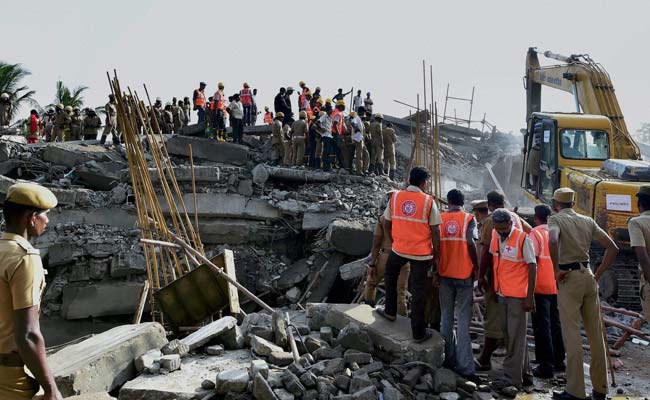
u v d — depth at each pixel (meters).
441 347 5.38
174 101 20.11
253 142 18.09
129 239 12.61
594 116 10.56
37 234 2.88
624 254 8.90
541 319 5.78
